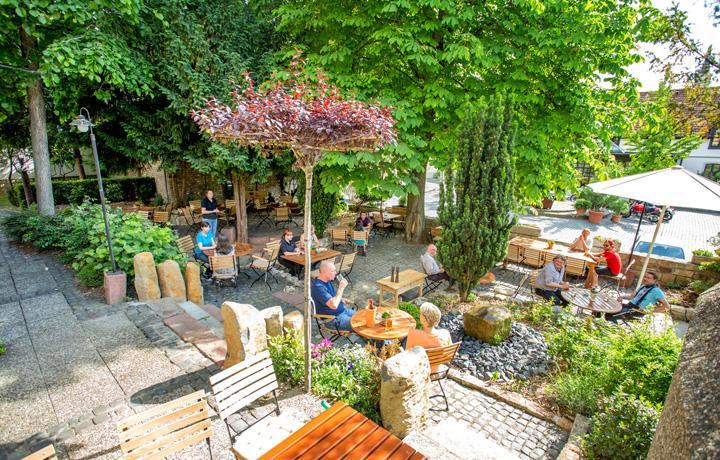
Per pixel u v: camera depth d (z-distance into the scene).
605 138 10.22
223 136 3.24
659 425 1.39
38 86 9.96
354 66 10.39
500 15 9.61
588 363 4.96
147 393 4.22
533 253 10.08
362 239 11.85
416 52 8.43
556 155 10.40
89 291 7.27
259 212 16.86
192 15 10.39
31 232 9.66
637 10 8.72
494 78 10.11
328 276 6.06
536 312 6.97
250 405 4.04
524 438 4.21
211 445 3.53
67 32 9.25
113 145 11.97
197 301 7.84
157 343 5.31
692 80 8.11
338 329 5.96
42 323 5.88
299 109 3.05
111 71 8.53
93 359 4.89
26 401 4.07
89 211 9.74
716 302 1.58
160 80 10.47
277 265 10.95
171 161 11.71
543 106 10.09
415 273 8.49
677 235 17.27
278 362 4.50
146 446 2.79
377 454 2.42
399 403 3.63
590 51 8.90
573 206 22.02
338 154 8.62
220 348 5.15
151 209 15.64
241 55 11.34
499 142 6.93
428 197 27.36
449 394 5.00
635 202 20.78
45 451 2.42
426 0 8.35
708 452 0.95
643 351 4.35
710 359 1.28
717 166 26.92
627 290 9.55
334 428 2.64
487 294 8.61
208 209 12.20
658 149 13.83
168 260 7.41
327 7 9.52
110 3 8.49
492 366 5.48
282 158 12.09
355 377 4.35
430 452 3.18
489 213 7.17
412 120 9.21
